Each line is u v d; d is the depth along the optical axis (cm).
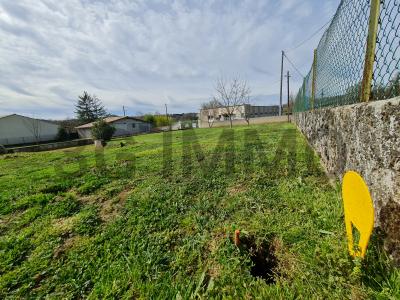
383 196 142
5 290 178
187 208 285
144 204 307
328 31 349
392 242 131
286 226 206
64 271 190
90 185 413
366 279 130
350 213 148
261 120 2470
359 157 186
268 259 185
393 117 130
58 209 321
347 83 248
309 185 291
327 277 141
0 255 223
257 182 336
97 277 177
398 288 115
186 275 169
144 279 171
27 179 545
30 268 199
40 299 167
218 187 345
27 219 299
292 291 137
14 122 3023
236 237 189
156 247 207
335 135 275
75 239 241
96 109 4812
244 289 147
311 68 568
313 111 492
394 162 130
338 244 163
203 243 202
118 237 231
